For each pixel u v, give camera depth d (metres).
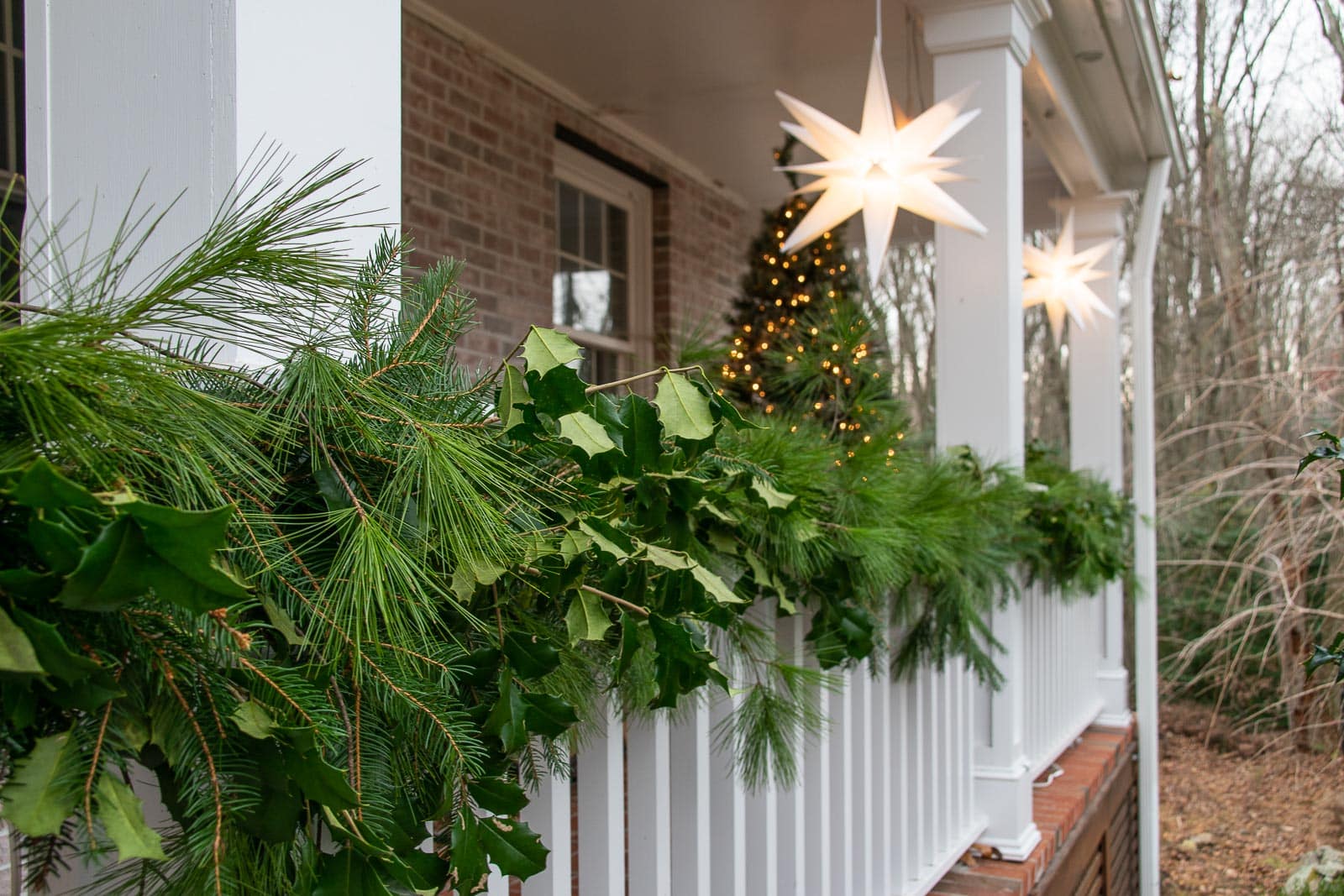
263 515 0.95
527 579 1.19
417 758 1.10
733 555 1.75
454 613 1.17
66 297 1.00
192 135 1.20
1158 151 5.58
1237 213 8.37
